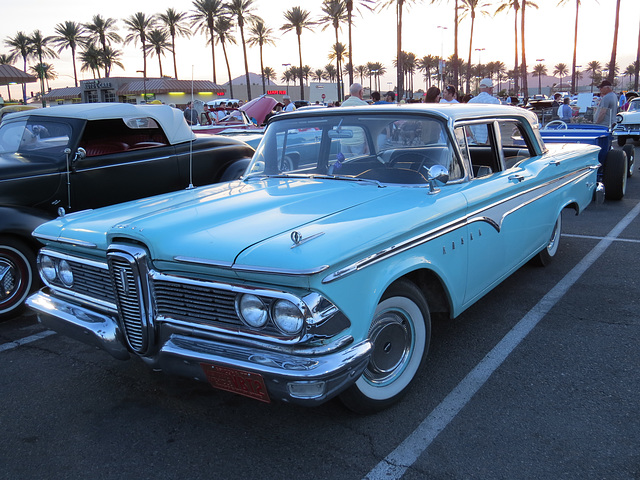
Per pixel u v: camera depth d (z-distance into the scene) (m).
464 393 3.01
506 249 3.79
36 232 3.21
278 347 2.25
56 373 3.51
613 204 8.24
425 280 3.12
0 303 4.47
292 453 2.55
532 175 4.11
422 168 3.31
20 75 29.31
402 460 2.46
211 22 48.31
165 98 33.78
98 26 66.56
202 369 2.42
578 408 2.82
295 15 56.75
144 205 3.22
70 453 2.62
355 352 2.33
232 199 3.11
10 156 5.36
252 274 2.22
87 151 5.81
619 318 3.98
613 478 2.29
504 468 2.38
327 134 3.64
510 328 3.87
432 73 102.88
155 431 2.79
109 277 2.79
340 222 2.56
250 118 14.02
